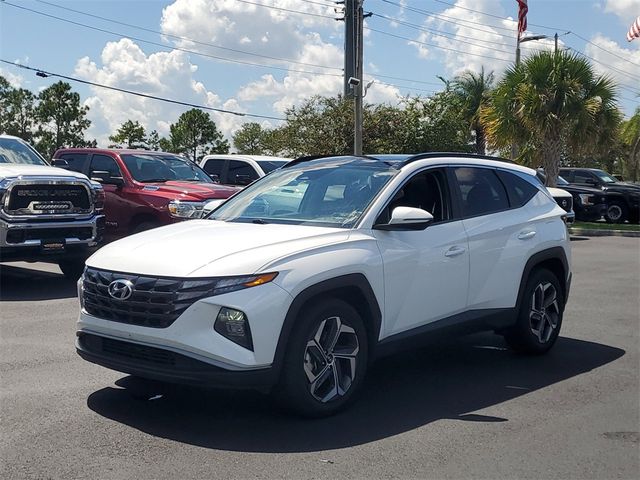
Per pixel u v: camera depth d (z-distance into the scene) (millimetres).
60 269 12453
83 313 5227
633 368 6664
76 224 10070
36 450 4492
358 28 25766
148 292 4758
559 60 22047
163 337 4684
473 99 39250
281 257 4871
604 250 17688
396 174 5930
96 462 4320
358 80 23906
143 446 4578
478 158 6840
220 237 5234
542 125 22172
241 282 4676
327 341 5098
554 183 22906
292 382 4852
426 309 5812
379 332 5445
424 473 4227
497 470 4293
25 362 6477
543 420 5191
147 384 5863
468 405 5520
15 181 9531
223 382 4609
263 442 4664
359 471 4234
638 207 25953
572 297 10562
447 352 7223
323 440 4715
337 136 31359
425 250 5762
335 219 5645
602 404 5582
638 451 4621
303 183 6254
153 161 13047
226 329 4629
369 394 5773
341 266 5082
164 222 11562
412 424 5059
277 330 4719
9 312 8703
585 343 7680
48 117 59438
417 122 32156
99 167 12891
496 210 6645
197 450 4520
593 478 4203
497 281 6449
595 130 22344
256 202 6312
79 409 5254
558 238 7121
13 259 9680
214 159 16625
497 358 7004
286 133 32750
